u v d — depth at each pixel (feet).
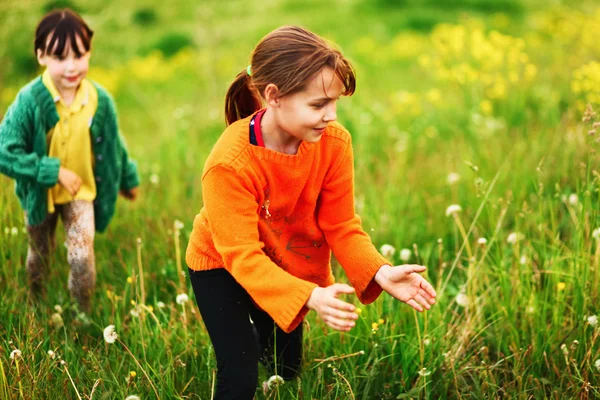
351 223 7.65
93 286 10.53
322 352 9.20
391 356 8.95
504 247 10.96
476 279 10.12
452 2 37.63
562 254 11.07
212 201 7.00
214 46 31.63
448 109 19.16
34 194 10.19
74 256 10.34
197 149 17.79
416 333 9.36
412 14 35.88
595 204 10.73
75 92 10.50
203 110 22.75
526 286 10.00
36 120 10.14
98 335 9.94
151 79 31.09
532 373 8.65
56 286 10.91
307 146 7.07
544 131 15.78
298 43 6.53
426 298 7.19
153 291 10.96
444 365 8.83
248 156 6.97
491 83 18.84
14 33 27.58
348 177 7.50
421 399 8.48
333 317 6.36
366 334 9.25
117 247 12.07
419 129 18.34
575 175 13.15
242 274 6.89
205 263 7.56
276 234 7.49
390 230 12.55
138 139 22.41
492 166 14.21
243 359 7.38
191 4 41.29
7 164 9.90
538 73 19.79
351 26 35.68
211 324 7.47
